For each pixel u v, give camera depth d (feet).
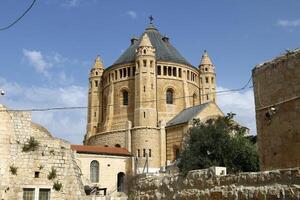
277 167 66.28
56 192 132.67
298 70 63.72
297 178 54.54
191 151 155.94
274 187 57.52
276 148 66.95
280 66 67.87
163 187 89.71
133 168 290.15
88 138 366.02
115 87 355.15
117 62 372.17
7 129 131.75
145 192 97.55
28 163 132.05
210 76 395.75
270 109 68.90
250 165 146.41
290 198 54.44
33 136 137.59
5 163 128.77
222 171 73.26
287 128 64.90
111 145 331.77
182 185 82.33
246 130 190.19
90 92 384.47
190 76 364.79
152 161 310.04
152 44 377.91
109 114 349.61
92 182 272.51
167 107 340.80
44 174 133.28
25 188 129.59
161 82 345.72
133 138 320.50
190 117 299.99
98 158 280.51
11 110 134.00
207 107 305.73
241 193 63.77
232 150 151.23
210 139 157.69
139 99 328.70
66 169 136.77
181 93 351.05
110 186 278.46
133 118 334.03
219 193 69.41
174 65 354.54
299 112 62.69
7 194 126.52
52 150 136.26
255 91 74.33
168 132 316.60
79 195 136.77
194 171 79.05
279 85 67.72
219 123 175.11
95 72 387.55
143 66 337.11
